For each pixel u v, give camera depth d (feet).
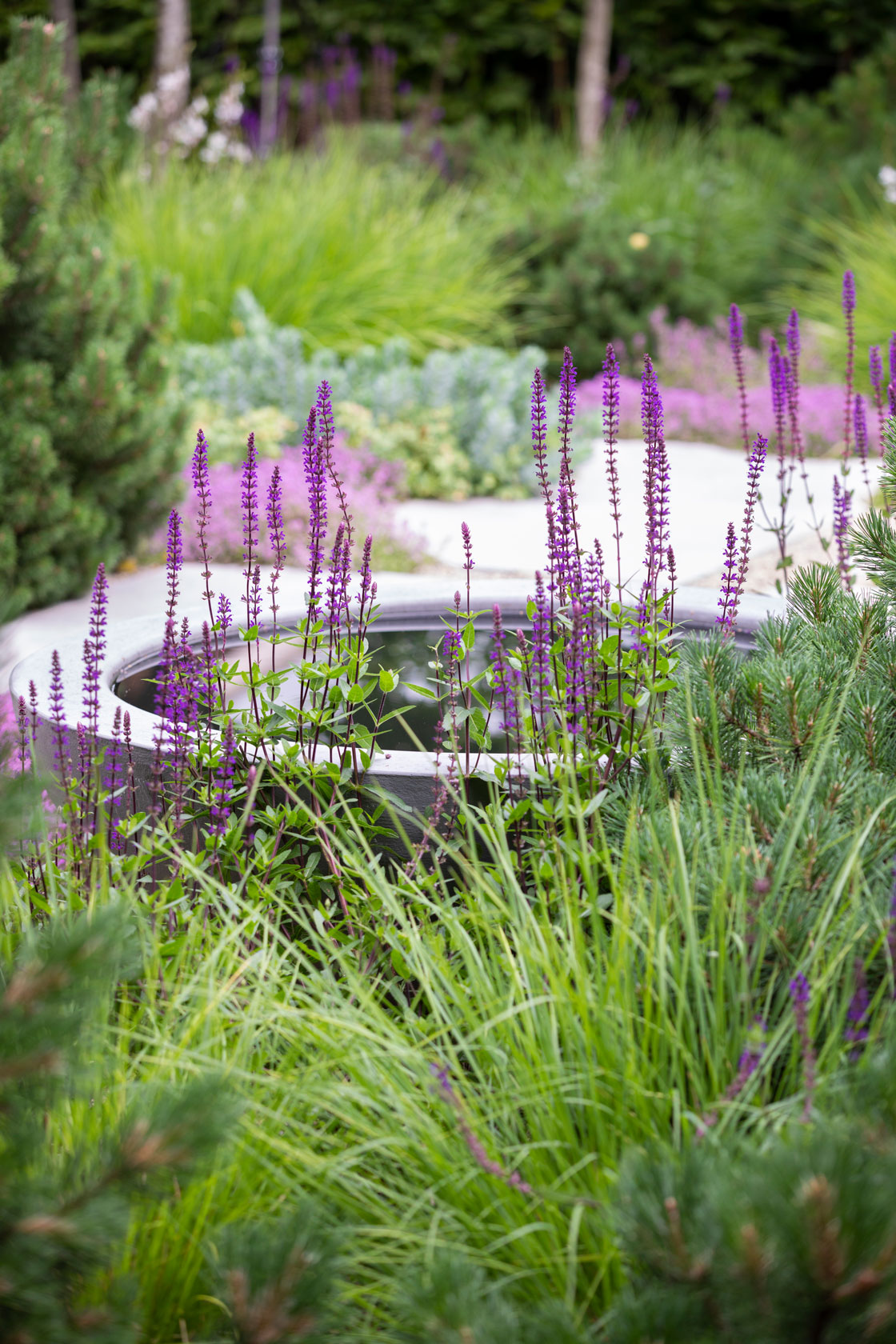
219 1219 6.53
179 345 32.27
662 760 10.13
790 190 49.14
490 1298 6.14
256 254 37.04
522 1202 6.48
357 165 46.06
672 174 51.16
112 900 8.27
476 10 59.93
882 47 56.29
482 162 52.08
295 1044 7.40
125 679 13.05
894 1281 4.67
